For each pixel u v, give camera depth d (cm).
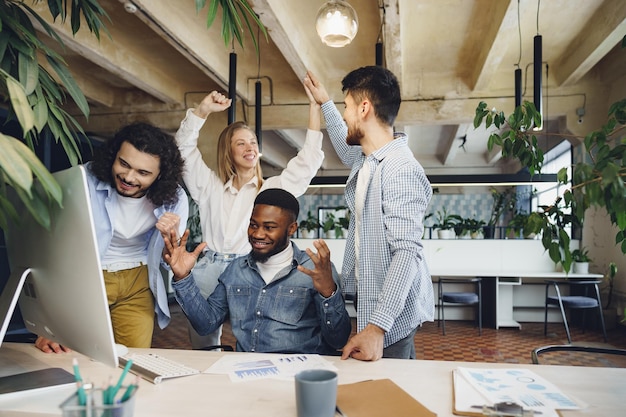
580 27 513
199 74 650
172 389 104
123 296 180
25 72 107
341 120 217
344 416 88
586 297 578
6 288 120
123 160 153
